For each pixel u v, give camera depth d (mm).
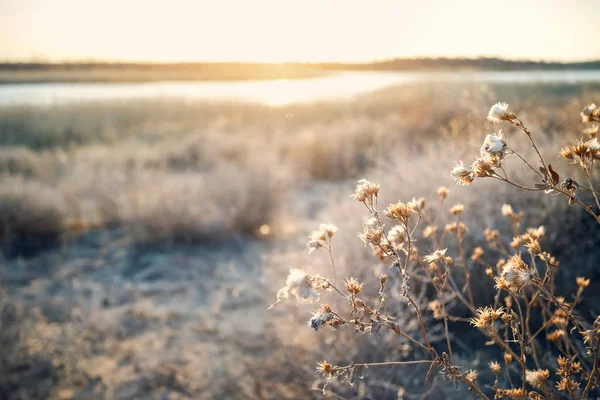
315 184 7598
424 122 8453
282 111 18562
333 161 7992
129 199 5629
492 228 2727
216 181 5914
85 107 19672
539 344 2309
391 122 9953
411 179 3375
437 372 2285
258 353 2980
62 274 4453
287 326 2947
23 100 20469
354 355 2402
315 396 2434
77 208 6012
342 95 24906
